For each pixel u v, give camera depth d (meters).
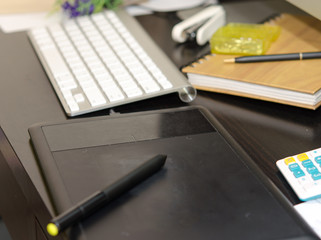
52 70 0.76
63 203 0.49
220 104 0.72
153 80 0.72
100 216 0.47
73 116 0.67
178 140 0.58
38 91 0.74
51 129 0.60
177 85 0.70
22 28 0.96
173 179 0.52
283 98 0.69
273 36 0.82
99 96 0.69
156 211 0.48
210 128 0.61
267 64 0.75
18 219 0.80
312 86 0.67
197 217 0.47
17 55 0.84
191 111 0.64
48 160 0.55
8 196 0.81
